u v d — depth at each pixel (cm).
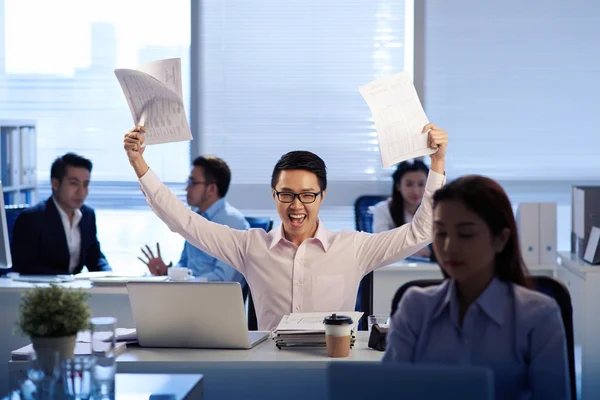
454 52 607
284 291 300
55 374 199
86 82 618
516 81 608
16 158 549
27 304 201
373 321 273
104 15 614
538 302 180
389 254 302
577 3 602
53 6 615
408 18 608
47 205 456
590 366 434
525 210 477
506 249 183
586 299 435
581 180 612
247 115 617
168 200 302
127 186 621
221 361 247
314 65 614
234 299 255
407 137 279
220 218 443
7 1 615
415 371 150
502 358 180
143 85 280
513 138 611
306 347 264
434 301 187
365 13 609
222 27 612
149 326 263
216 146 620
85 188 452
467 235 175
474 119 611
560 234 615
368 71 613
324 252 300
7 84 620
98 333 204
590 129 611
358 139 617
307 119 617
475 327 183
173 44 614
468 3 604
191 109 616
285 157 296
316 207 294
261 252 303
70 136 621
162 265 433
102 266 468
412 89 282
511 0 604
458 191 176
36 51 618
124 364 248
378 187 619
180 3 611
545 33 605
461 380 148
